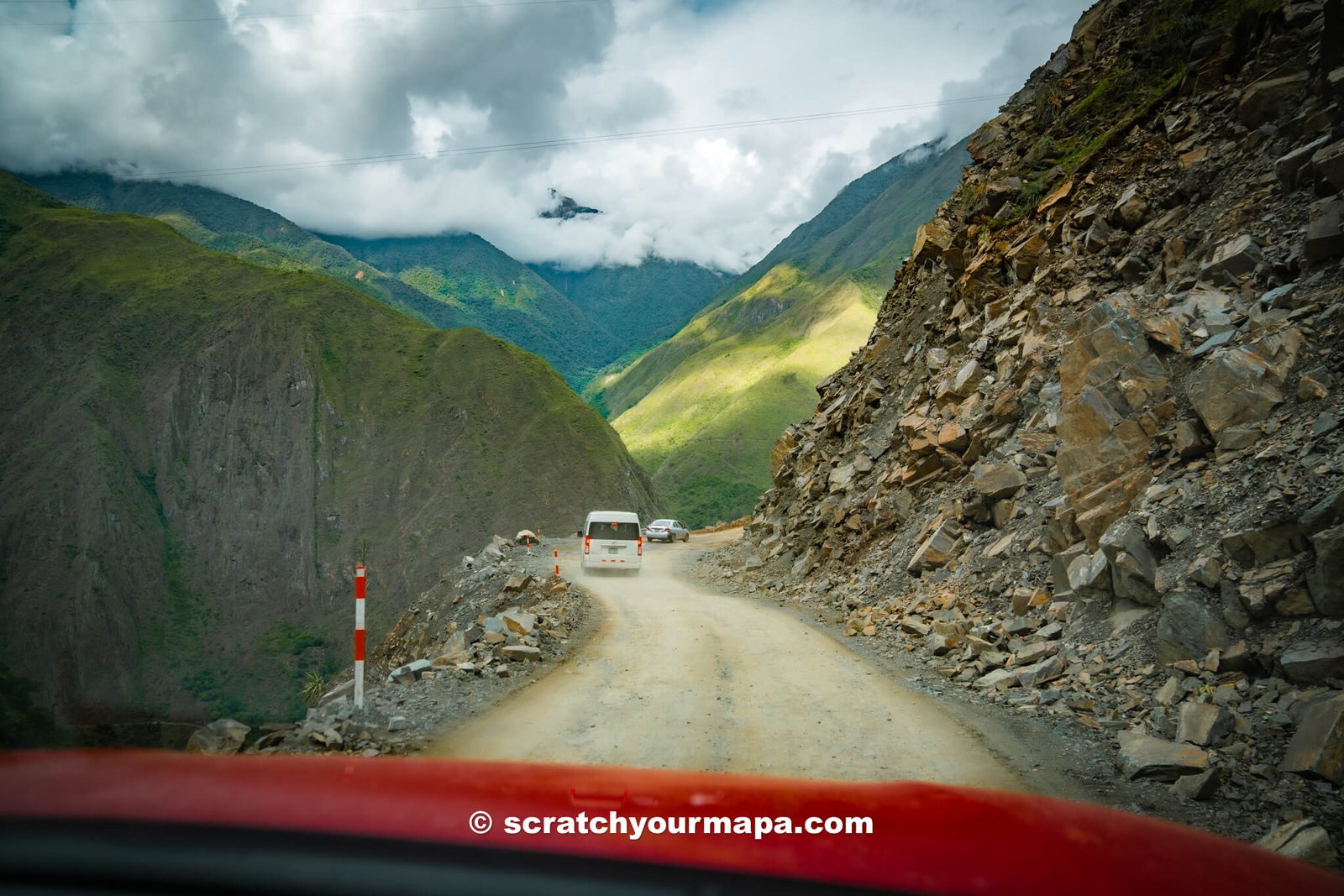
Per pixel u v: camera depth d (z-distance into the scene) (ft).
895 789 5.98
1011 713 29.76
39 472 545.85
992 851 4.35
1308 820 17.54
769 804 5.38
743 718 28.04
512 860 3.88
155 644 510.99
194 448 608.60
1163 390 42.60
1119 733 25.26
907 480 68.44
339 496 599.98
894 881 3.73
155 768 5.46
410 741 24.49
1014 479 52.70
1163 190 60.39
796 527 94.12
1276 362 37.04
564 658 39.93
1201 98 64.44
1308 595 27.17
